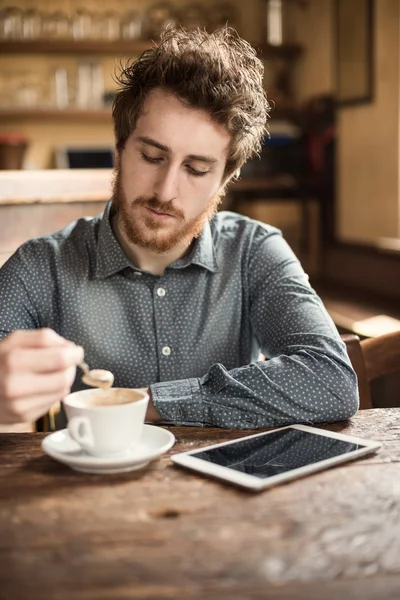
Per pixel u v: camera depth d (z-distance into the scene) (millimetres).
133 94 1354
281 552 749
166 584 691
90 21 5195
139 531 799
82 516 839
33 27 5102
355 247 4566
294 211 4969
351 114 4664
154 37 5270
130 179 1369
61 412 1537
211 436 1135
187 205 1378
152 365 1518
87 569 720
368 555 742
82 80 5207
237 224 1653
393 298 4164
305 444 1061
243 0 5430
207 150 1338
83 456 1000
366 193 4551
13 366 911
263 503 867
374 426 1182
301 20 5230
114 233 1528
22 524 820
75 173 2369
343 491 900
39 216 2236
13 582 699
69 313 1510
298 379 1218
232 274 1566
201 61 1308
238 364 1582
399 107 4152
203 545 765
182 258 1523
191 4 5395
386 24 4188
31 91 5125
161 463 1004
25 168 4637
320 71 5012
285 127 5184
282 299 1503
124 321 1516
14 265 1521
